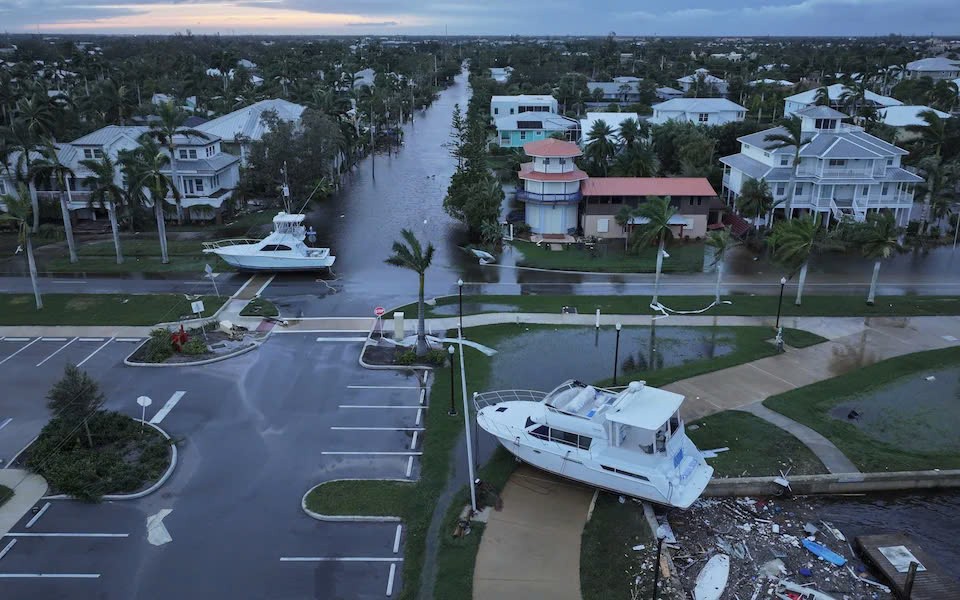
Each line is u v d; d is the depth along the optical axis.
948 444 30.53
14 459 28.36
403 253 36.75
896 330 42.88
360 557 22.86
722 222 67.88
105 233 64.75
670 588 21.80
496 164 98.25
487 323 43.94
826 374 36.81
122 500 25.73
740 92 141.12
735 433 30.77
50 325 42.59
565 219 65.12
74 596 21.03
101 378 35.66
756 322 44.22
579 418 26.59
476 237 64.25
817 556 23.84
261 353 39.03
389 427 31.20
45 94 95.50
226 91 117.00
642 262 57.22
